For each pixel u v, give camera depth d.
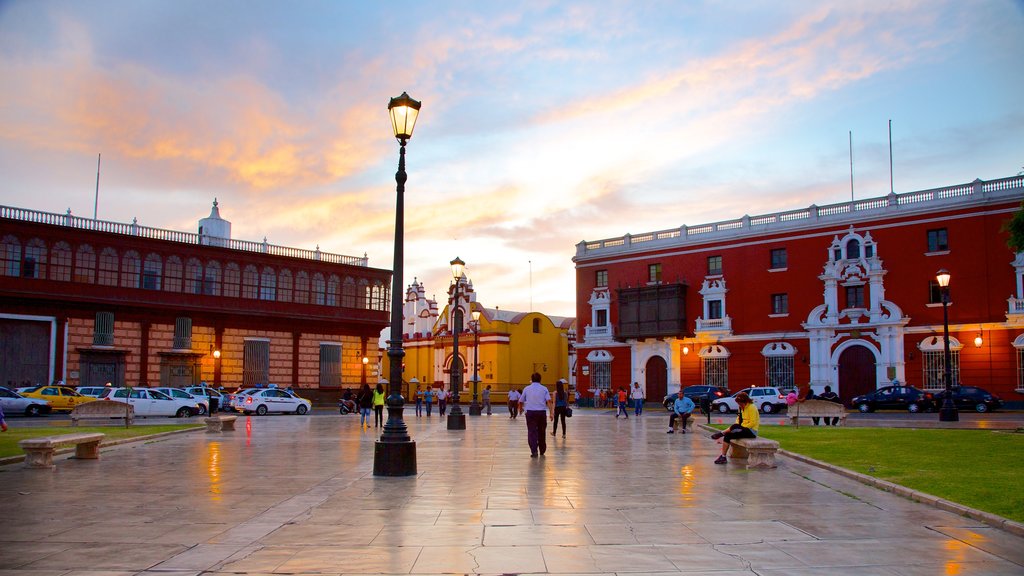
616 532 8.73
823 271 49.22
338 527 9.03
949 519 9.57
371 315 61.09
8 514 9.97
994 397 40.41
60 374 46.22
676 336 54.66
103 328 48.09
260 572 7.02
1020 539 8.43
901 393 41.94
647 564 7.29
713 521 9.41
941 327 44.44
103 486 12.60
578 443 21.58
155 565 7.28
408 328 81.31
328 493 11.70
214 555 7.66
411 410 54.06
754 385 51.34
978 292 43.44
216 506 10.55
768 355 50.91
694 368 54.25
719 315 53.53
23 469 14.97
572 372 78.38
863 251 47.66
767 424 30.61
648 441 22.33
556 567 7.18
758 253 52.09
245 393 44.03
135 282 49.47
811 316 49.19
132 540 8.36
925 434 23.05
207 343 52.50
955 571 7.11
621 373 58.19
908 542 8.28
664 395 55.78
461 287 75.00
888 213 46.81
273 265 55.84
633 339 57.22
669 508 10.34
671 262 56.12
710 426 28.05
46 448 14.95
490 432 26.91
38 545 8.12
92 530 8.90
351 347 60.19
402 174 14.61
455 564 7.29
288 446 20.83
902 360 45.69
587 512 10.02
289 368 56.38
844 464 14.84
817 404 28.17
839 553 7.76
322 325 58.38
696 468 15.14
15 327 45.22
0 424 24.02
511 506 10.48
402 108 14.59
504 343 71.44
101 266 48.19
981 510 9.69
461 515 9.79
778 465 15.55
